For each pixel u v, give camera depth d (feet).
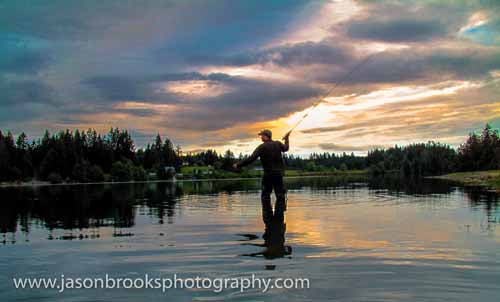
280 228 19.83
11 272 12.69
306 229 19.43
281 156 28.25
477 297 10.02
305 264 12.98
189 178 291.58
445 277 11.58
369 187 58.85
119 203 37.50
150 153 365.61
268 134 28.22
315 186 66.03
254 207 30.89
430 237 17.19
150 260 13.87
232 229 19.85
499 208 27.58
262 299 9.97
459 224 20.63
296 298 10.00
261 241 16.71
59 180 245.24
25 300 10.25
